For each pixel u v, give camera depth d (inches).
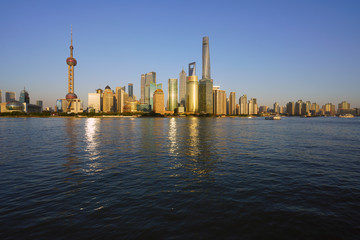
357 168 1002.7
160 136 2500.0
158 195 652.7
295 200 616.7
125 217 514.0
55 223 486.0
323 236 439.8
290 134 2896.2
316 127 4753.9
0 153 1374.3
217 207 569.6
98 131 3245.6
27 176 850.1
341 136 2630.4
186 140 2111.2
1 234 442.0
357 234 446.6
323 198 631.2
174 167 1010.1
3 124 5408.5
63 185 743.1
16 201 604.1
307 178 834.8
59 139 2171.5
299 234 446.9
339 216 521.3
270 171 941.8
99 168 984.9
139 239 426.0
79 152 1414.9
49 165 1040.2
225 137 2431.1
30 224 482.0
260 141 2073.1
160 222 491.2
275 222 493.0
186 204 587.5
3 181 784.3
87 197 634.8
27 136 2471.7
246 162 1128.2
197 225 479.2
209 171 937.5
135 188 714.8
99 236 436.5
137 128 4003.4
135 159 1195.9
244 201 608.4
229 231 456.1
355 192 679.1
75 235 440.5
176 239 426.3
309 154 1374.3
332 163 1108.5
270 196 646.5
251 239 429.4
